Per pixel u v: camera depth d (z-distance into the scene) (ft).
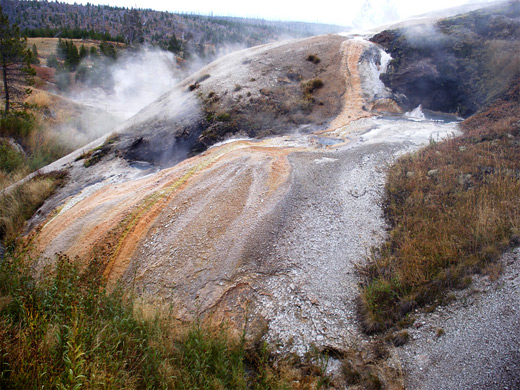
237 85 52.31
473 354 15.58
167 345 16.81
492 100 41.32
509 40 46.78
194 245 26.05
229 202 29.35
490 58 46.32
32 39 201.77
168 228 28.07
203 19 465.06
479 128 34.17
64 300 17.34
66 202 36.40
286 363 18.06
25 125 59.06
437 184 26.86
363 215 26.63
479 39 50.14
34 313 16.34
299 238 25.43
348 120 44.70
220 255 24.79
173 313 21.18
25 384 12.21
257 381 16.99
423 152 31.83
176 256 25.58
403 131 39.09
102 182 39.24
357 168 32.07
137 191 33.76
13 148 54.03
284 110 47.26
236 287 22.71
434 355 16.40
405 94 50.80
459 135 34.53
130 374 14.61
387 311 19.34
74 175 42.47
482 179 25.61
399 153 33.32
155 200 31.09
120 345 15.87
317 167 32.96
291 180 30.91
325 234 25.57
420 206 25.26
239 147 38.91
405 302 19.19
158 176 36.52
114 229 28.86
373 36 64.44
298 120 45.78
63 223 32.14
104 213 31.32
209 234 26.66
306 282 22.40
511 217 21.08
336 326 19.67
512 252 19.16
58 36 219.82
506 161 26.35
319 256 23.97
